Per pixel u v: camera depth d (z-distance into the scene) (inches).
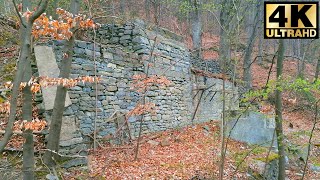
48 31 142.6
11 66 294.5
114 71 333.4
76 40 294.4
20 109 227.9
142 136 360.8
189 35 746.8
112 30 381.7
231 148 357.4
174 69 437.7
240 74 623.8
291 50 1061.8
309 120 540.4
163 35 427.8
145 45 378.0
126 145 321.4
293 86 216.7
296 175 347.3
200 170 284.0
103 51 322.3
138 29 375.2
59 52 282.2
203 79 506.3
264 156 338.6
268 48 1023.0
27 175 129.0
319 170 364.8
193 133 415.2
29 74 126.6
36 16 96.3
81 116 288.0
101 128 307.7
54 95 258.4
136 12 605.0
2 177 193.5
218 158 310.3
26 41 96.0
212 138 398.6
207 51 761.0
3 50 332.2
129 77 353.1
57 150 226.1
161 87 403.2
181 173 273.0
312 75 779.4
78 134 255.6
